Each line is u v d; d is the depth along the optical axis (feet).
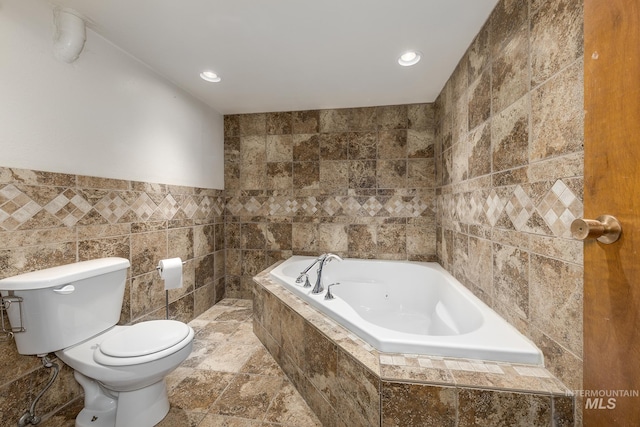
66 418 4.16
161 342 3.91
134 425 3.87
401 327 6.50
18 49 3.77
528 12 3.44
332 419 3.82
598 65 1.69
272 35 4.98
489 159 4.48
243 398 4.65
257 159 9.14
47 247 4.11
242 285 9.32
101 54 4.98
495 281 4.31
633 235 1.49
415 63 5.92
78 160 4.58
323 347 4.01
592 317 1.77
